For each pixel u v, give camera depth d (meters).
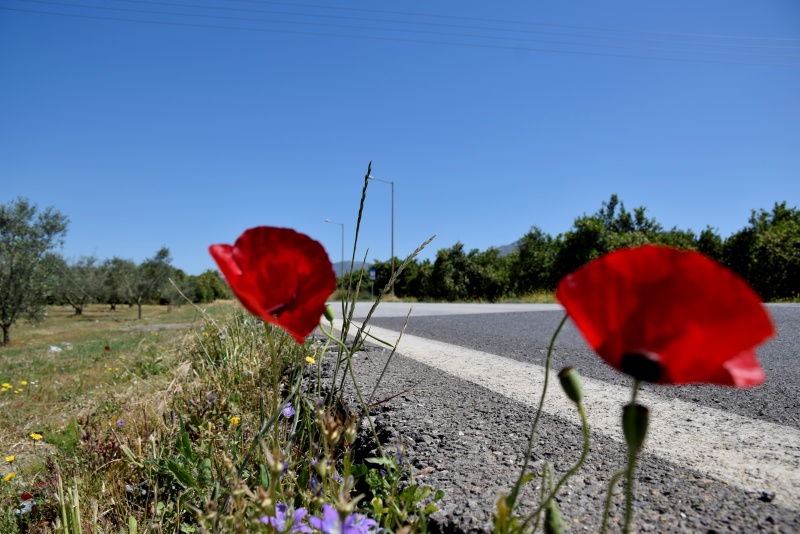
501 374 2.68
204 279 48.91
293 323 0.76
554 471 1.34
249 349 2.85
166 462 1.47
